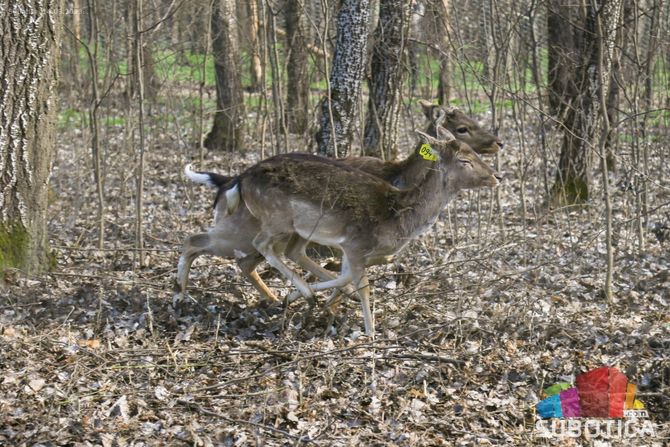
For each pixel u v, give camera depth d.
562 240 9.90
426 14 11.86
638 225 9.39
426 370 6.19
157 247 9.90
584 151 11.66
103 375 6.20
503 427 5.59
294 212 7.36
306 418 5.66
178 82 15.20
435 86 20.03
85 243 9.98
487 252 8.82
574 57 11.87
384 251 7.31
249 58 18.64
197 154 15.16
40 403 5.72
